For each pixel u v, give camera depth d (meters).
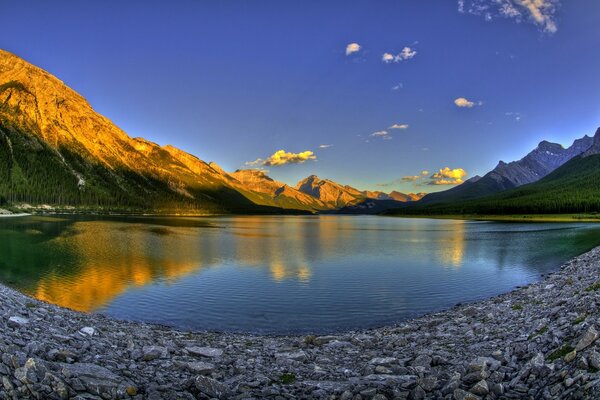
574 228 121.19
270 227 165.88
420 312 30.33
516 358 14.26
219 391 13.05
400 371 14.96
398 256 63.56
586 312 15.74
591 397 9.45
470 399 11.11
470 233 118.31
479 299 34.03
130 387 12.33
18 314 18.34
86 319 23.38
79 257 55.78
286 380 14.78
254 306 31.70
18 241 74.69
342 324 27.30
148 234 101.12
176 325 26.58
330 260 58.28
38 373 11.50
